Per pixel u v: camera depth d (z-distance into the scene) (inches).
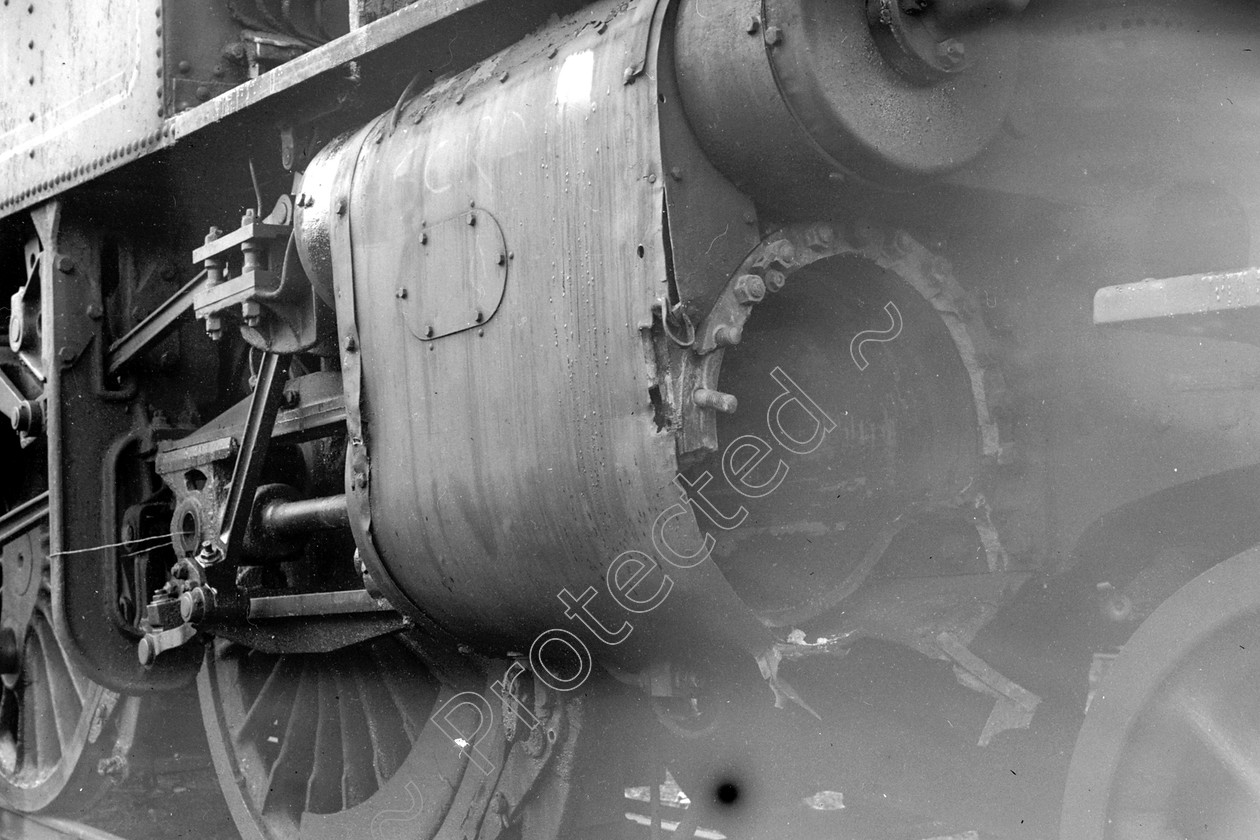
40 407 216.2
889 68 110.3
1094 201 130.4
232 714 191.6
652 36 113.5
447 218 132.6
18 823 241.8
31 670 252.1
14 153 217.6
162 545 209.9
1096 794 102.9
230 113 168.7
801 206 115.0
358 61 148.6
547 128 121.4
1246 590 95.6
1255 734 98.4
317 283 156.9
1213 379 118.7
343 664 181.0
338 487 185.6
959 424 127.7
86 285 211.9
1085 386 129.3
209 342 219.0
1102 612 129.6
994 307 133.3
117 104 192.7
